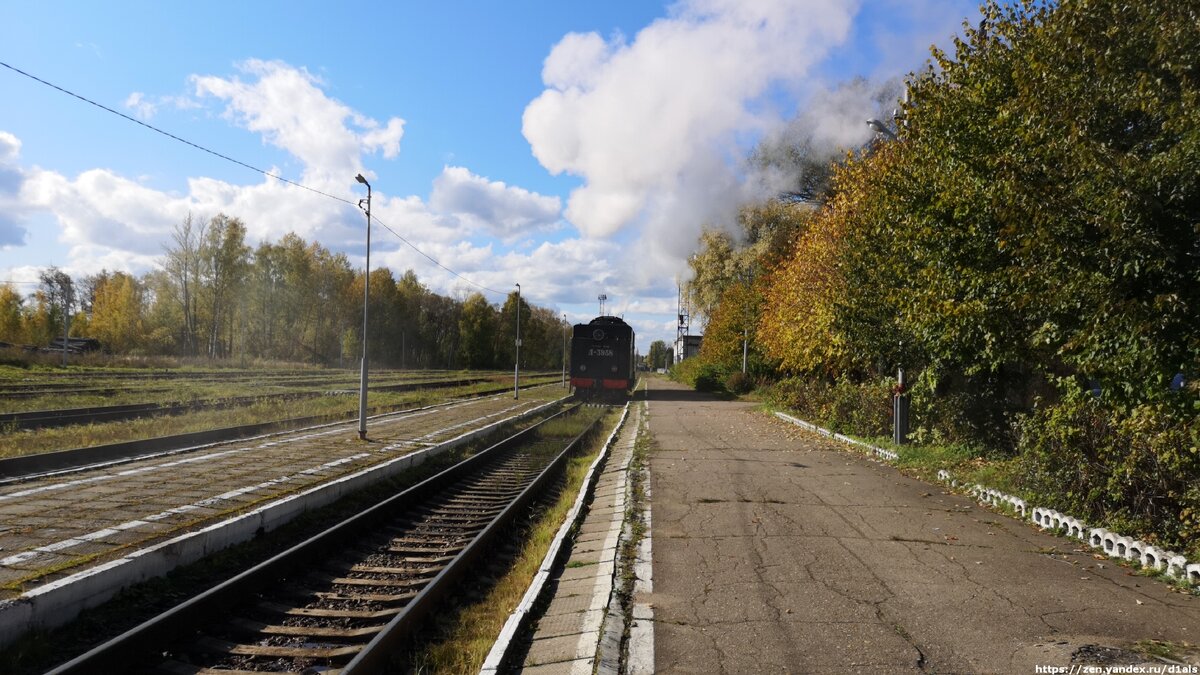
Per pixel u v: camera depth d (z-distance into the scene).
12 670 4.72
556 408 32.72
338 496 10.84
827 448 16.50
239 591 6.25
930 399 14.35
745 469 13.10
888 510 9.40
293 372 52.12
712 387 48.38
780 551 7.34
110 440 15.30
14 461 11.55
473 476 14.14
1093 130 6.97
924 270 10.73
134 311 70.31
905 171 12.11
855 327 15.59
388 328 90.50
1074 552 7.26
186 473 11.50
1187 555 6.56
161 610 6.08
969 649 4.77
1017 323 8.90
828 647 4.83
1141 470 7.46
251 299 71.19
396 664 5.13
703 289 46.97
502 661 4.76
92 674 4.63
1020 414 10.62
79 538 7.41
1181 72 6.01
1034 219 6.91
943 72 11.14
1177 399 6.49
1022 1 9.85
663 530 8.30
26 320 72.81
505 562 8.22
